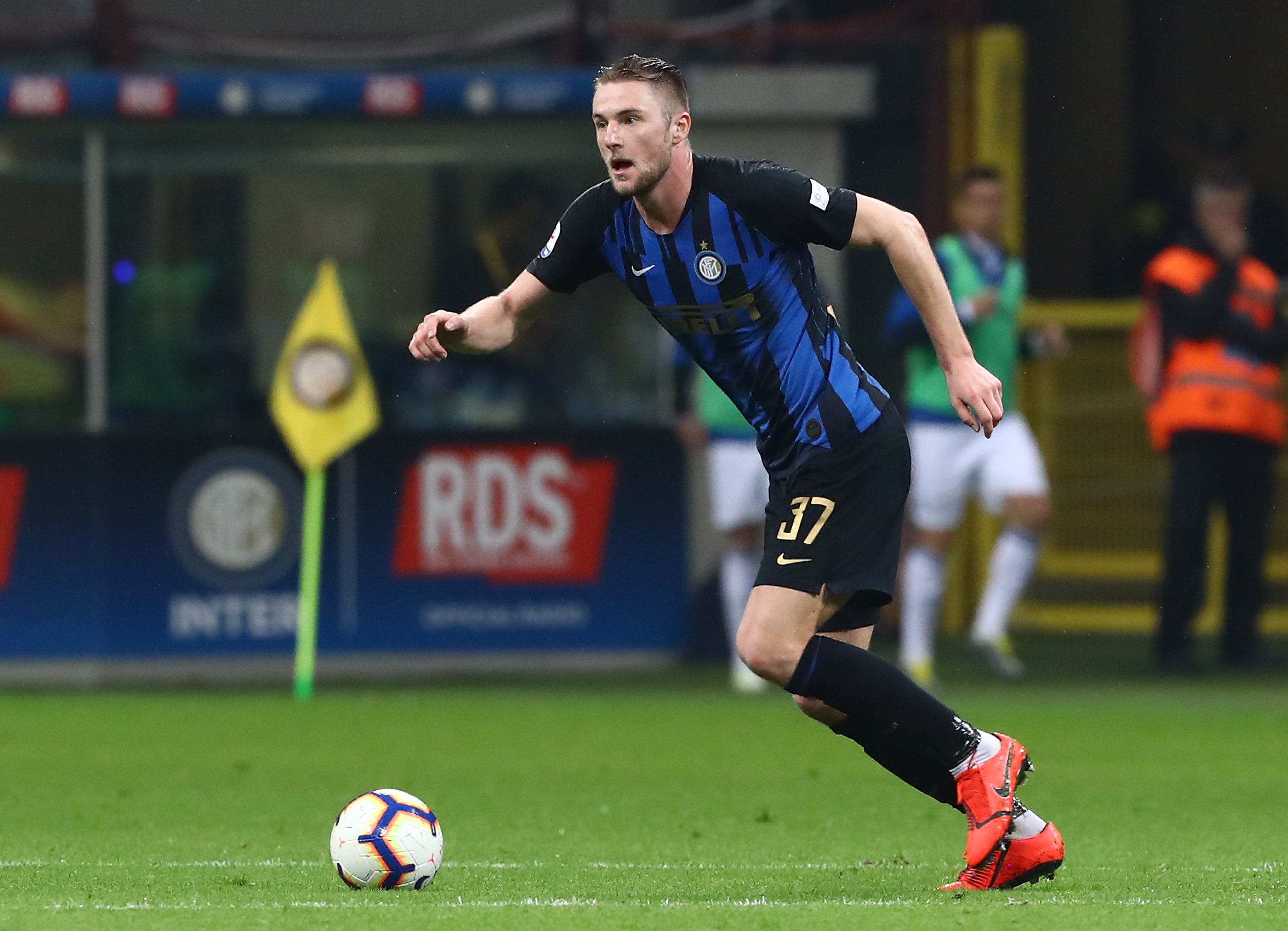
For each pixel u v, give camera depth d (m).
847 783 28.56
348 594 44.22
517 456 44.56
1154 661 45.94
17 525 43.78
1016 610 52.69
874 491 17.89
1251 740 33.53
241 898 18.19
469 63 46.19
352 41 46.09
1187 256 43.16
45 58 45.50
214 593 44.00
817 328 17.88
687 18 46.53
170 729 35.38
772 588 17.81
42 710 38.50
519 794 27.36
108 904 17.81
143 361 44.28
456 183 44.78
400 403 44.72
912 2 48.53
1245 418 43.41
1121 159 62.84
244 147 44.31
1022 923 16.33
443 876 19.75
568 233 18.33
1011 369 39.94
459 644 44.44
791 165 45.22
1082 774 29.45
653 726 35.66
